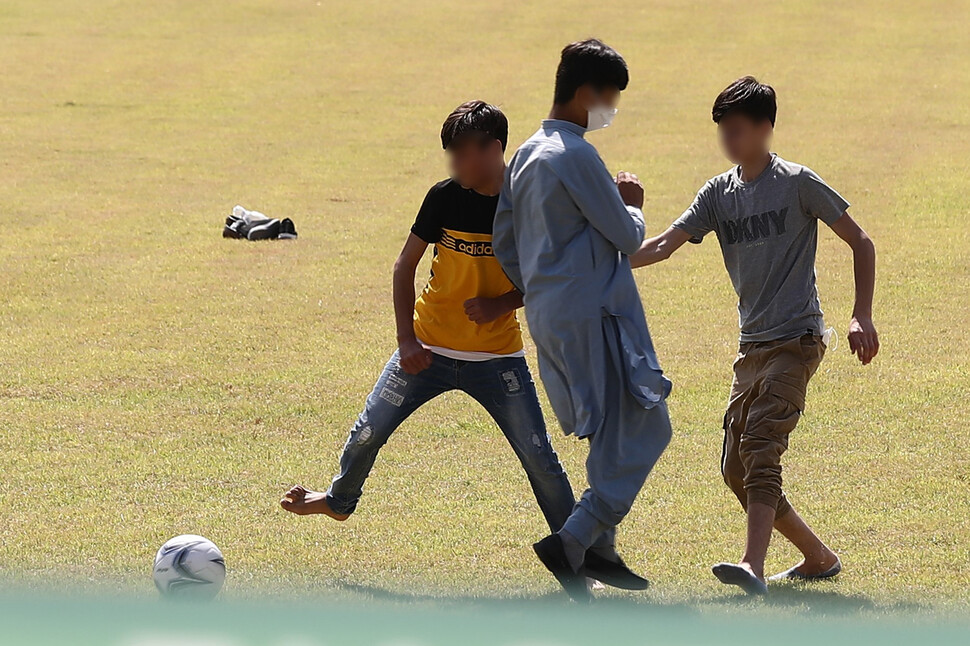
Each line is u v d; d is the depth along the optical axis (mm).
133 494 21453
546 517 17500
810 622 14281
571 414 15773
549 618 10500
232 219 50656
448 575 17406
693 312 37906
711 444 24688
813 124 75688
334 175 63906
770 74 93188
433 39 109875
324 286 41469
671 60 99812
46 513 20312
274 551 18500
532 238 15547
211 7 123312
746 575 15352
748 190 16922
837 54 100188
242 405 27609
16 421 26141
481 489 21859
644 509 20750
